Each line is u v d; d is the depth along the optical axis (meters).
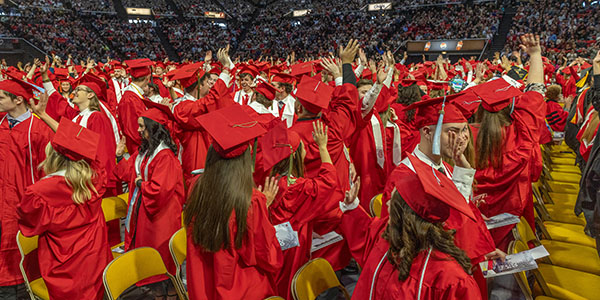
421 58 30.02
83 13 34.53
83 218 3.04
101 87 6.52
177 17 37.94
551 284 3.25
